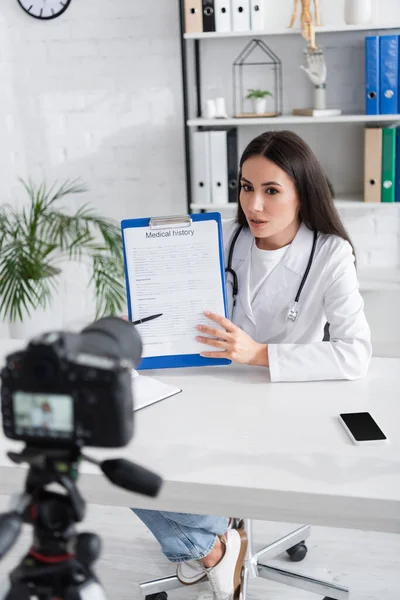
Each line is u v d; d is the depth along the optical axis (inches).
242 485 49.8
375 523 48.3
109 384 23.7
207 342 68.3
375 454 53.7
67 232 139.6
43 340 24.2
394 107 119.7
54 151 142.2
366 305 136.3
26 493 26.3
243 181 72.5
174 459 53.7
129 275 68.7
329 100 132.6
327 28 119.3
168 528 66.8
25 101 140.5
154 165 140.3
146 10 133.0
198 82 134.4
